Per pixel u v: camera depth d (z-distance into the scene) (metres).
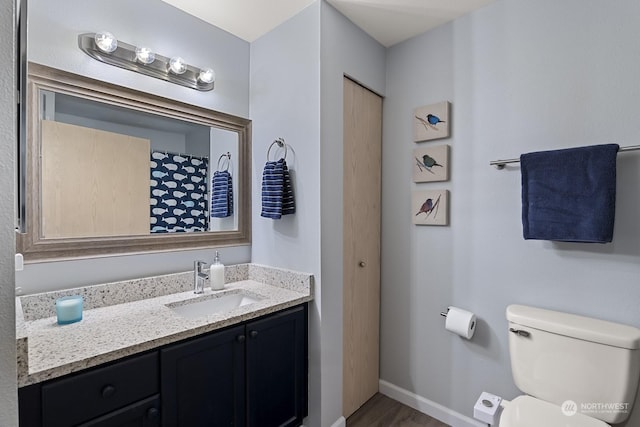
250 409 1.41
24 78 0.78
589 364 1.23
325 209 1.64
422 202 1.87
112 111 1.48
